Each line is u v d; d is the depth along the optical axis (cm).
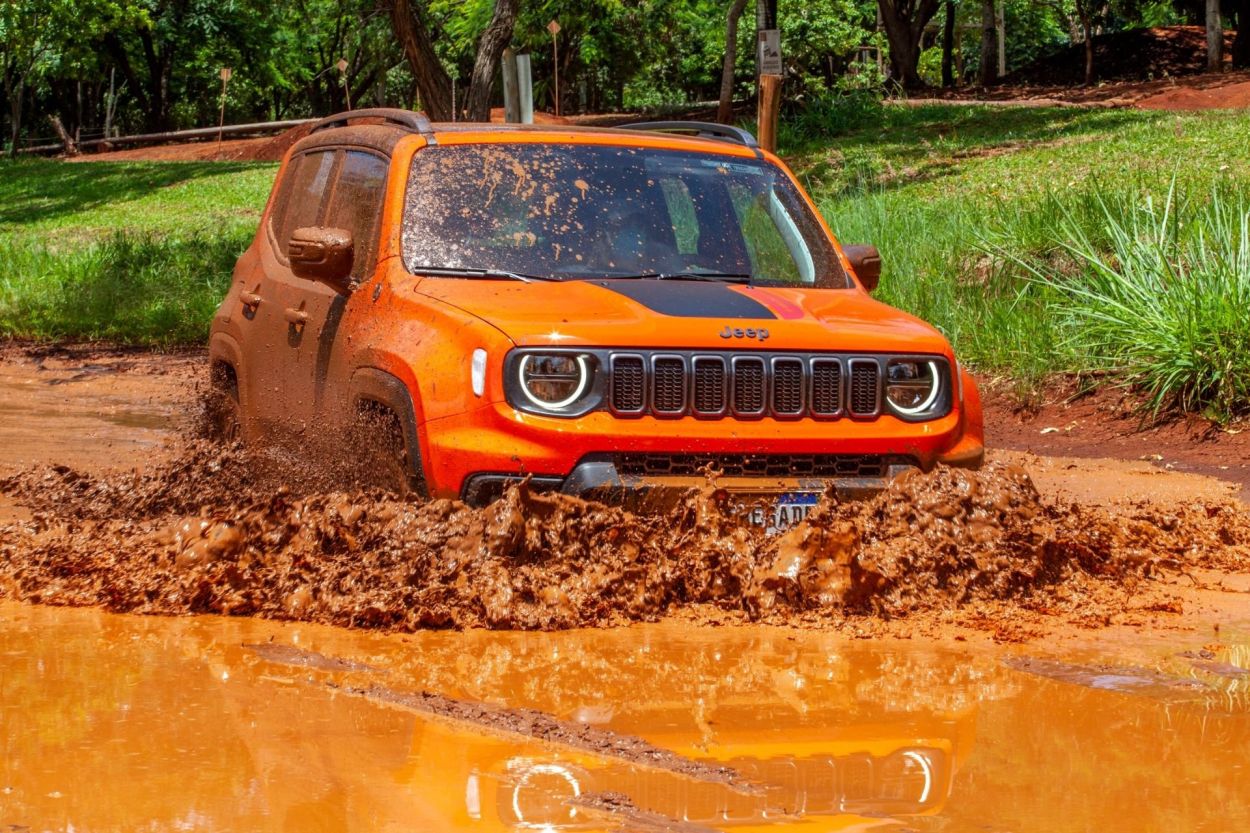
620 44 4525
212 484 689
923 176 2066
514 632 454
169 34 5516
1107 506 698
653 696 372
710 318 523
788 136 2905
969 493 522
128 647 423
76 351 1527
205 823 266
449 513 493
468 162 616
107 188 3347
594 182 619
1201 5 5175
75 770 299
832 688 383
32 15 5041
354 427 567
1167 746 330
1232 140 2008
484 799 283
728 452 508
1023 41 7100
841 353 530
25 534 591
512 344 498
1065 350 1134
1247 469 874
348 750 317
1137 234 1166
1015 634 455
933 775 305
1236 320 1005
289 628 457
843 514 501
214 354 749
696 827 269
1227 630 469
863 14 5284
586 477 493
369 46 4759
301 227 698
